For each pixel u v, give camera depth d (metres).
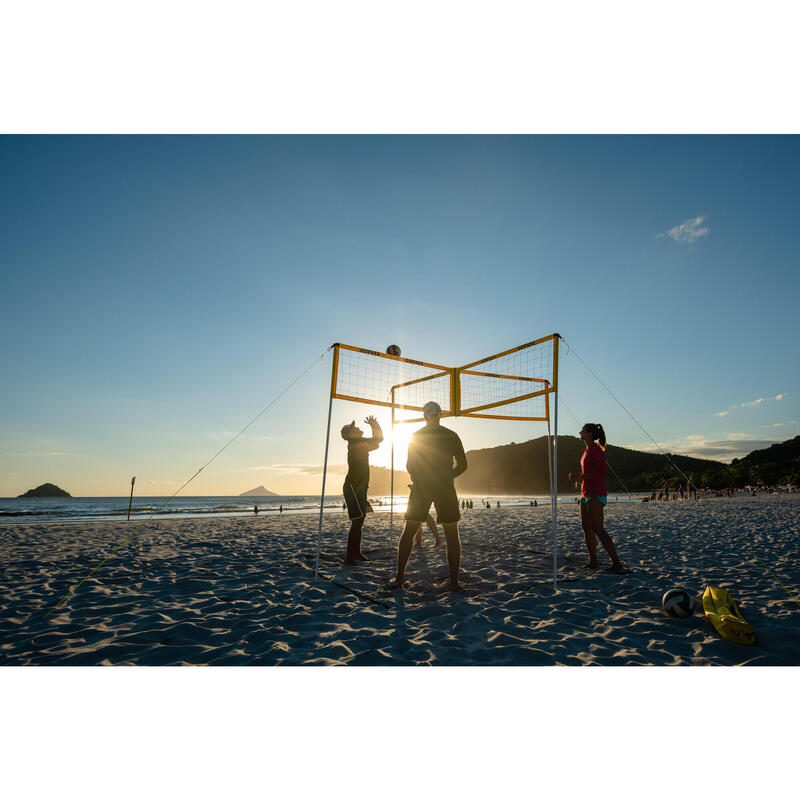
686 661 2.28
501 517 13.27
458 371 5.64
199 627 2.72
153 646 2.45
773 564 4.66
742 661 2.28
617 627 2.74
